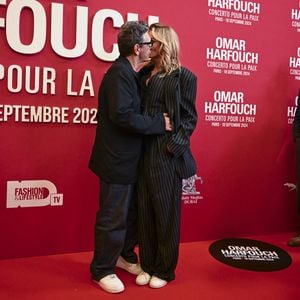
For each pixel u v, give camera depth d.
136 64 2.36
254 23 3.29
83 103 2.83
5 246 2.77
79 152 2.86
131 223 2.62
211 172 3.28
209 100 3.20
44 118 2.74
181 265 2.80
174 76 2.31
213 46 3.17
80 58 2.78
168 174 2.35
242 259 2.95
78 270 2.66
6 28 2.58
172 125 2.32
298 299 2.36
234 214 3.40
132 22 2.30
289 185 3.57
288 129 3.51
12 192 2.73
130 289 2.42
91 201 2.94
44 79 2.71
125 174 2.31
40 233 2.84
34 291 2.35
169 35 2.33
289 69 3.45
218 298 2.34
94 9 2.78
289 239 3.41
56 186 2.84
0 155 2.68
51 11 2.67
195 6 3.08
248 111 3.35
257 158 3.42
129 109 2.19
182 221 3.23
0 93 2.63
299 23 3.45
